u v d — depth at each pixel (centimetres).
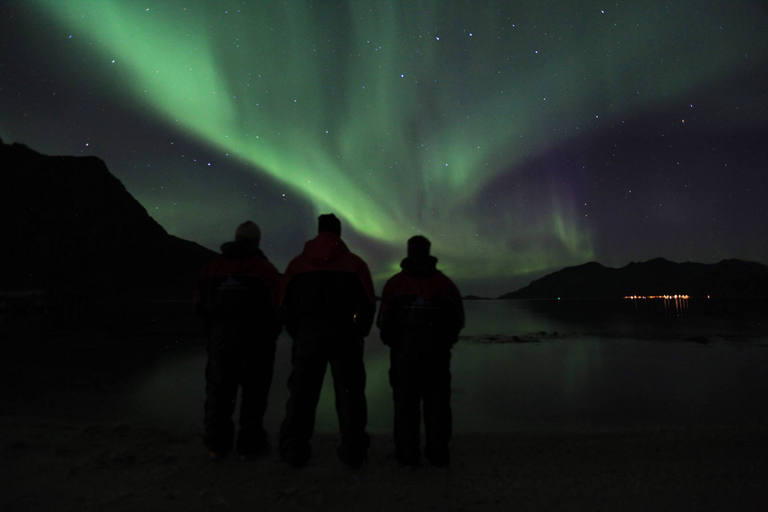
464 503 224
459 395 659
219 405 291
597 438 399
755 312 3875
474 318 3641
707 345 1358
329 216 308
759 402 596
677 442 372
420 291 291
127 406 545
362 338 295
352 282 285
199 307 301
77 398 584
